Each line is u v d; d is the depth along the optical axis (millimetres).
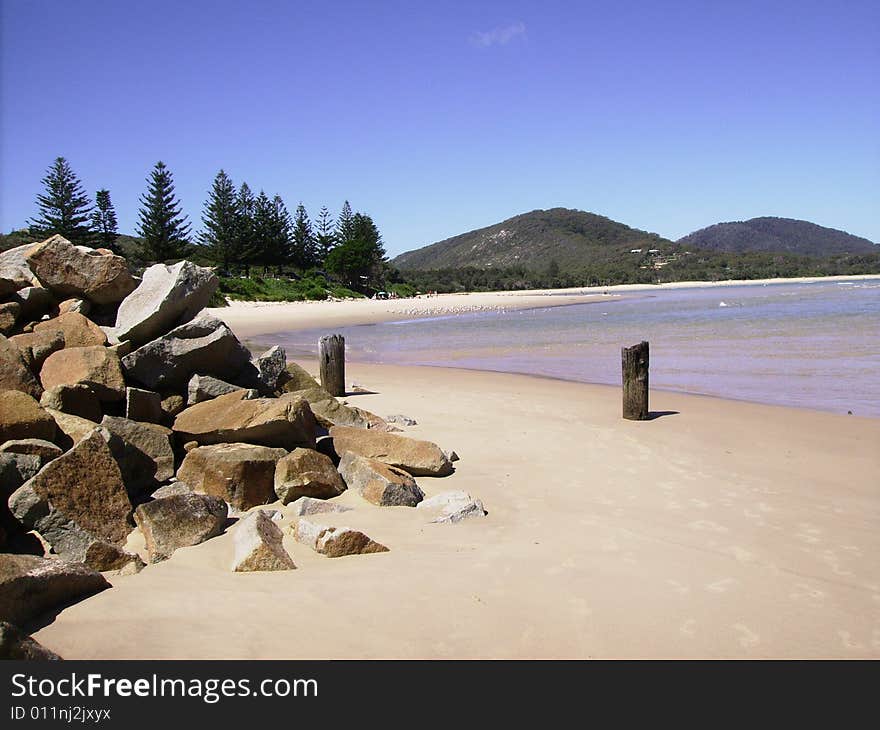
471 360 20219
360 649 3822
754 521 6004
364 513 5996
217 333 7316
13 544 4801
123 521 5207
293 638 3896
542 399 12555
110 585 4465
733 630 4113
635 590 4570
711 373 15953
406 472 7031
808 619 4258
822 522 5996
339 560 4949
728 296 63969
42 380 6598
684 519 6035
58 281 7902
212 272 7762
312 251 90375
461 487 6922
